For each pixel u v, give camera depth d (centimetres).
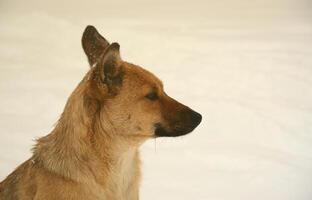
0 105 1459
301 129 1316
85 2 3250
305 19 2788
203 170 1091
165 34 2403
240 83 1703
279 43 2256
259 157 1147
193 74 1803
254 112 1423
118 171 698
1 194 725
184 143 1224
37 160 701
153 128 701
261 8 3148
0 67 1847
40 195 674
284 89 1647
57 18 2630
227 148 1198
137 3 3325
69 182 669
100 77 661
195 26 2628
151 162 1124
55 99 1515
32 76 1750
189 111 704
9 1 3083
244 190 1007
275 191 1000
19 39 2244
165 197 974
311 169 1089
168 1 3422
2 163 1089
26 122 1333
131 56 2038
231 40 2311
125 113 682
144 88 688
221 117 1386
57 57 2003
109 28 2494
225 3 3344
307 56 2038
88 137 674
